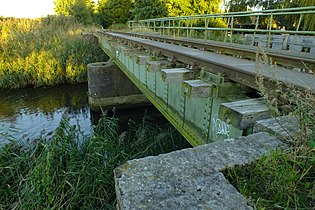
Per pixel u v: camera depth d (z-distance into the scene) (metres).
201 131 4.15
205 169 1.35
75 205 4.80
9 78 18.47
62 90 18.41
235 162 1.42
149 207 1.09
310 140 1.50
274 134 1.70
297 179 1.33
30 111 14.27
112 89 14.59
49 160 5.11
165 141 7.82
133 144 7.75
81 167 5.73
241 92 3.31
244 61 4.64
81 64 19.89
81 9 39.09
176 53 5.14
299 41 10.41
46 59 19.47
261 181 1.37
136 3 26.02
